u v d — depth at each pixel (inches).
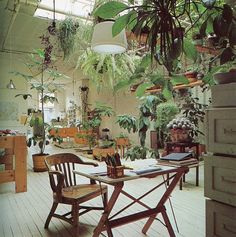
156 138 259.9
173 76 61.2
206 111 59.5
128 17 55.5
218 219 57.2
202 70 141.6
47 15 209.0
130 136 316.8
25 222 105.9
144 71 64.4
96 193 97.7
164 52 52.1
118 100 355.9
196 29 71.9
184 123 167.3
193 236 91.4
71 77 418.0
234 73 57.3
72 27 181.9
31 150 323.0
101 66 155.9
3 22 196.7
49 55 201.6
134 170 74.2
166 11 50.4
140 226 100.3
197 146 161.3
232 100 55.2
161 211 87.4
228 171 54.7
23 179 150.3
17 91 299.7
